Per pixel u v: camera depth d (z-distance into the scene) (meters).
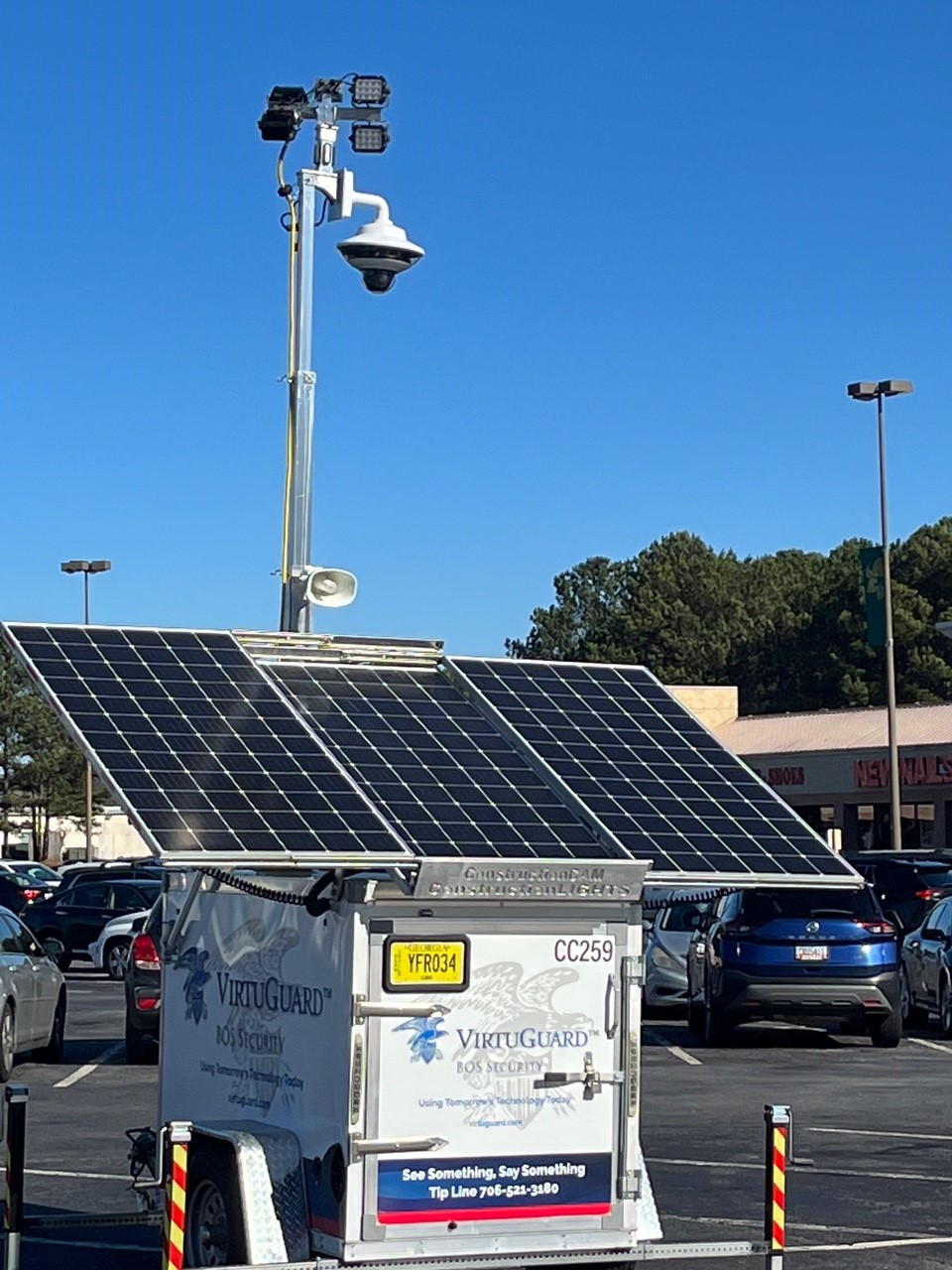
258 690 8.36
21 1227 8.23
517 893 7.62
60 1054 19.09
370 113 13.55
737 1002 19.08
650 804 8.36
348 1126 7.46
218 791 7.43
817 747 60.12
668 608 102.75
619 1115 7.91
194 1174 8.12
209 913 8.77
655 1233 8.02
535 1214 7.75
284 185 13.65
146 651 8.38
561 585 125.88
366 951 7.52
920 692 87.12
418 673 9.27
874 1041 19.59
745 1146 13.02
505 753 8.54
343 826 7.43
